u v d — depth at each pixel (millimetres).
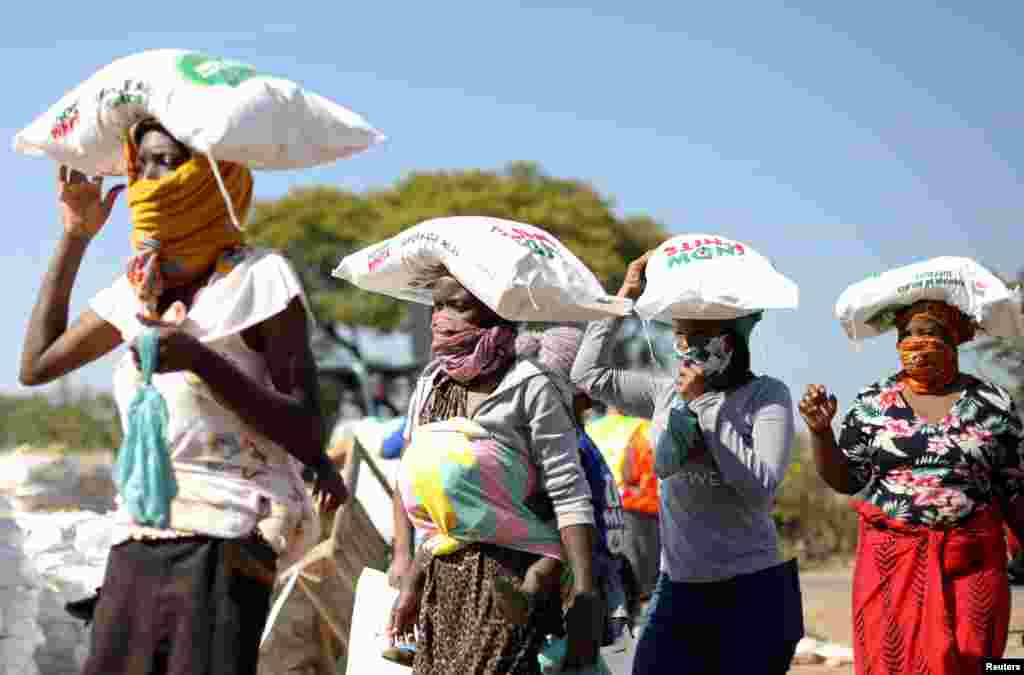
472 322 11500
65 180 11461
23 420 67500
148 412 9930
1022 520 15055
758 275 14367
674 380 15102
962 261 15156
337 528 18922
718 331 14500
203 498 10164
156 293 10328
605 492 13266
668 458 14195
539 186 147625
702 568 14461
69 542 18625
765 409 14336
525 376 11305
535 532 11461
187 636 10031
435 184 151125
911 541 14875
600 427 23156
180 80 10078
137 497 9992
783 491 51312
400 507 12906
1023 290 15109
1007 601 14922
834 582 40906
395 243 12211
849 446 15320
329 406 136625
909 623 14758
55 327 11391
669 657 14703
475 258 11195
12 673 15664
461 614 11430
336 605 18344
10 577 15727
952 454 14836
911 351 15109
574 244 138125
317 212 152375
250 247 10609
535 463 11477
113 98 10383
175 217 10211
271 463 10555
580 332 15688
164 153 10273
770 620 14367
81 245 11539
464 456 11242
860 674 15125
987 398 15000
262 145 10109
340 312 142875
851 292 15531
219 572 10125
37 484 22891
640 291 15477
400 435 21875
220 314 10242
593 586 11203
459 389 11664
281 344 10445
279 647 18188
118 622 10180
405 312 141875
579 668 11945
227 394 10023
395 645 14922
